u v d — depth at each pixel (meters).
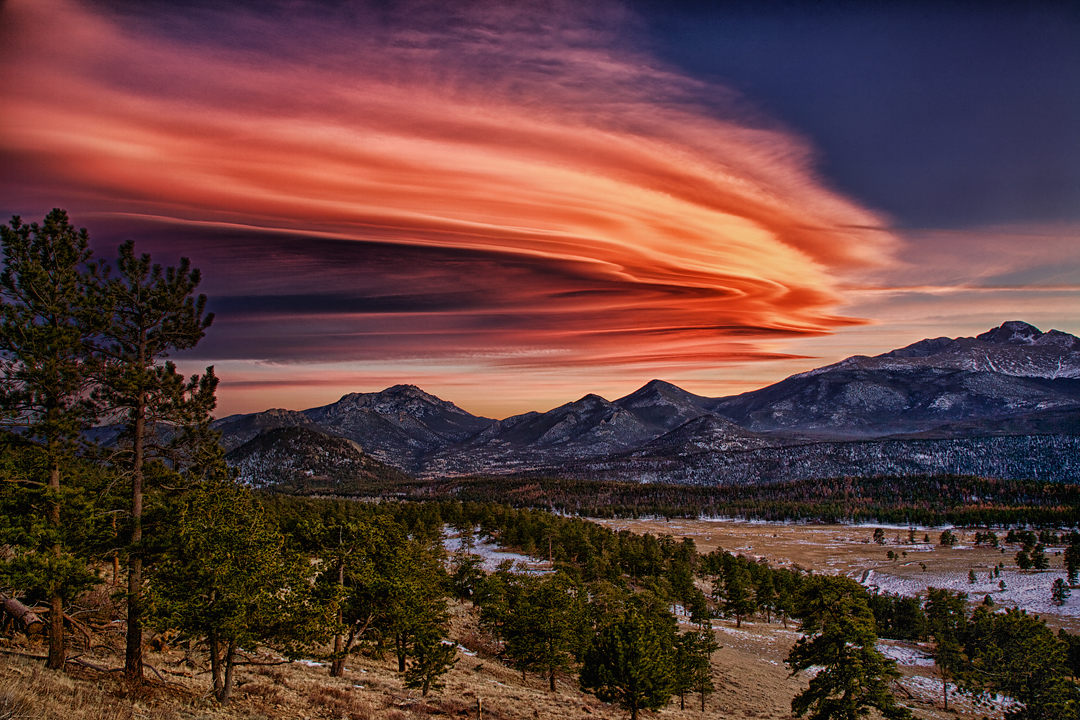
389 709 27.89
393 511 149.50
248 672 29.86
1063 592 111.25
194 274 25.17
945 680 65.75
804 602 39.03
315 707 25.58
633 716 36.38
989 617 70.81
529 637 47.19
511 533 150.38
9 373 21.52
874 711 55.81
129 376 22.62
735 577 100.19
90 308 22.61
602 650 37.75
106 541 22.67
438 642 35.19
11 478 21.66
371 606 33.25
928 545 199.00
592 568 103.12
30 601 25.42
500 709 33.31
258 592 21.83
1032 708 60.09
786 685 61.78
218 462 25.33
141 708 19.33
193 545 21.41
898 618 99.38
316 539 35.00
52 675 19.98
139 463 23.66
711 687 50.66
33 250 22.38
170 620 20.50
